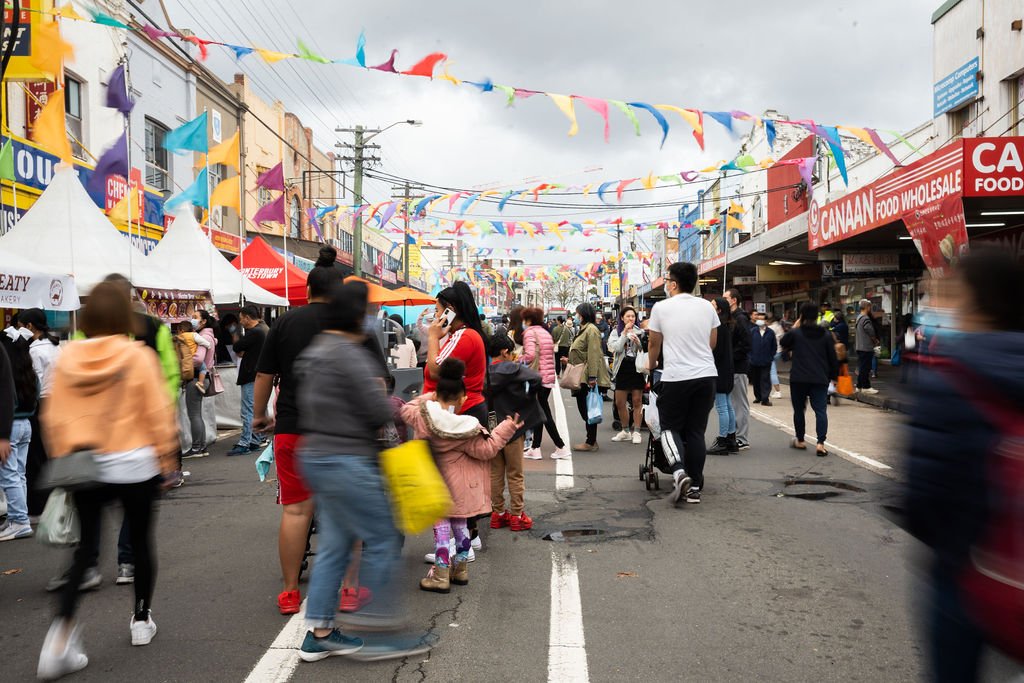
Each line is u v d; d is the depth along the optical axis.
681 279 6.98
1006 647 2.21
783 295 31.70
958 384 2.32
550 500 7.24
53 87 13.00
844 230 15.52
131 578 5.04
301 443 3.82
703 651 3.90
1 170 10.81
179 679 3.65
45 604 4.74
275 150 25.80
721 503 7.04
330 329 3.86
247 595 4.82
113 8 15.38
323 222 30.39
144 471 3.82
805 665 3.74
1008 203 12.00
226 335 12.77
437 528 4.84
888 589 4.78
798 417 9.77
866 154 22.98
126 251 10.43
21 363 6.17
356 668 3.76
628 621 4.30
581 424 12.90
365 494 3.73
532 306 9.49
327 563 3.82
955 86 17.02
